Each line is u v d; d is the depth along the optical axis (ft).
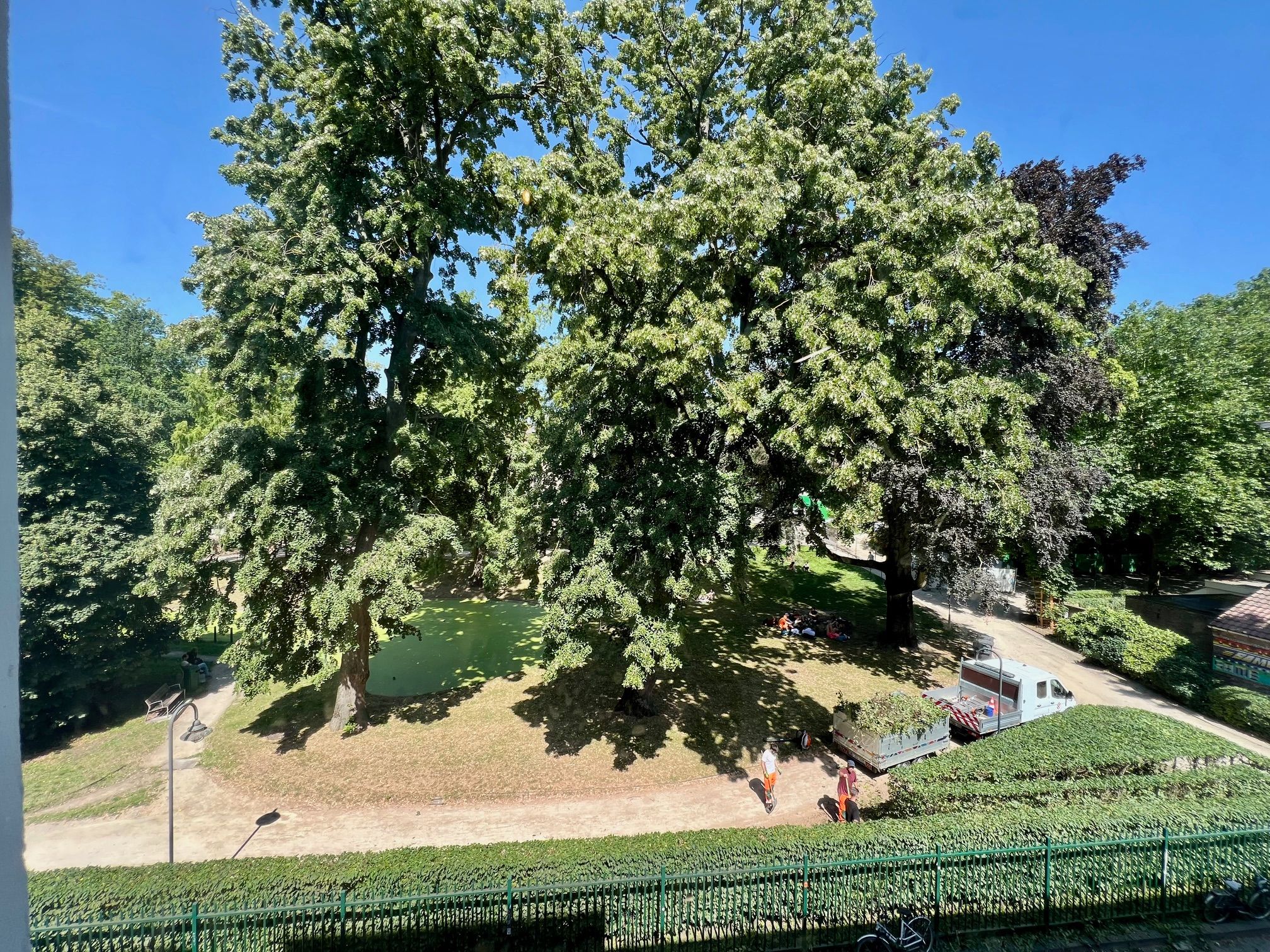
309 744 50.65
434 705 57.82
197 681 65.36
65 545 53.26
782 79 50.14
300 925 26.35
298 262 43.93
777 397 40.63
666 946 27.61
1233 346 88.53
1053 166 64.54
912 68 50.19
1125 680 65.41
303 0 48.70
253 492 44.16
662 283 40.19
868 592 98.89
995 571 84.17
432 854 31.76
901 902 28.73
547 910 27.27
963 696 54.49
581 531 46.91
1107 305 64.64
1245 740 51.03
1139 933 28.37
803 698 57.88
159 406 119.65
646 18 52.37
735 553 48.65
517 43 48.96
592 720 53.67
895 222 36.76
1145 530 87.10
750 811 41.39
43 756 51.52
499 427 62.39
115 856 37.42
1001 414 44.50
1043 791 37.09
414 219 50.14
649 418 47.93
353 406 54.70
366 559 46.65
